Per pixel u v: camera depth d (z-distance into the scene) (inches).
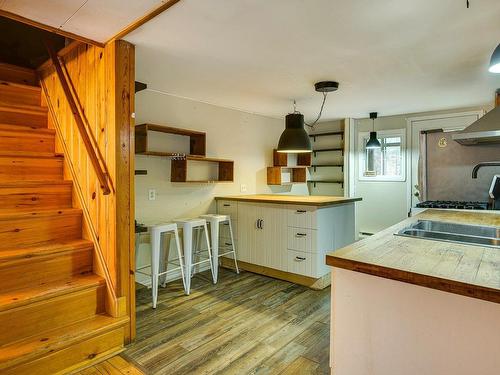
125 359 85.1
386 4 71.1
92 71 99.5
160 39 89.7
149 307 119.3
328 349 91.0
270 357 87.0
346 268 51.2
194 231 162.1
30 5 70.6
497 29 83.1
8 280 82.7
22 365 71.9
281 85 135.6
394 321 48.7
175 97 153.8
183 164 148.7
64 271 92.4
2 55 144.2
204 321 108.0
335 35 86.9
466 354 43.6
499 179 122.3
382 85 135.4
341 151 221.8
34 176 111.7
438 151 143.9
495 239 69.3
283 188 219.1
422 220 91.0
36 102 132.5
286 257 145.8
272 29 83.7
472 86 136.7
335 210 147.0
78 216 103.8
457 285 41.1
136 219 139.9
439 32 84.7
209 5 71.4
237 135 186.4
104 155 94.0
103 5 70.7
